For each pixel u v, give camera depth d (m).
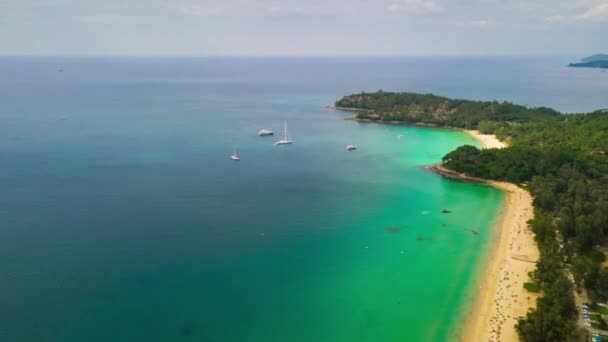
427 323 94.38
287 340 88.56
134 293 102.31
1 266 111.44
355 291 106.38
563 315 89.06
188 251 123.12
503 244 130.00
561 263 111.62
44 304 96.88
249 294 103.88
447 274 114.12
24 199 158.38
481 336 89.56
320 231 139.75
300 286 107.94
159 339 87.44
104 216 145.12
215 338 88.38
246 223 143.75
